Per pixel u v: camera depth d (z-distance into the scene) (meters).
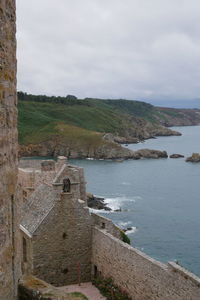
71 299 12.63
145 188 114.69
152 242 65.31
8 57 9.38
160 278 26.05
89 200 92.75
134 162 177.75
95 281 35.00
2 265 9.11
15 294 10.64
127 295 30.27
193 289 22.62
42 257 34.44
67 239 35.38
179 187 115.62
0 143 8.94
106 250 33.53
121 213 84.94
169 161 178.38
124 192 109.00
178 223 77.12
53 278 35.00
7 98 9.42
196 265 54.81
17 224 10.86
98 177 135.25
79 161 187.25
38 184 45.91
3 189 9.17
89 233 36.25
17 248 10.92
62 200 35.09
